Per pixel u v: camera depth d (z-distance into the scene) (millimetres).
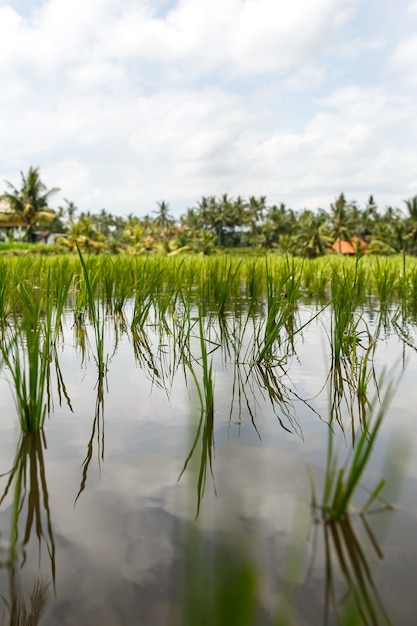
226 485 1547
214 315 5258
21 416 1991
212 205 82625
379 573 1120
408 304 4746
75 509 1407
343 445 1863
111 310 5570
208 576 1084
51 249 27891
